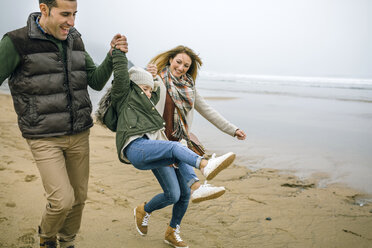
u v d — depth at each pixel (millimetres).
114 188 4477
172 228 3062
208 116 3281
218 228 3502
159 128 2609
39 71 2184
